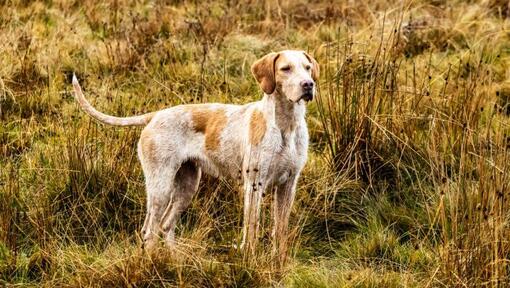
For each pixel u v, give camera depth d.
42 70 10.67
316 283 6.53
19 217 7.50
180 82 10.54
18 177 7.82
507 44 11.88
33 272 6.88
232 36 12.06
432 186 8.06
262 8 13.77
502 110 9.23
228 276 6.49
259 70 6.96
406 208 7.88
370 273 6.60
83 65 11.13
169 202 7.64
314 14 13.44
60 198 7.87
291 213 7.82
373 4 13.71
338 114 8.47
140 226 7.54
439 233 7.32
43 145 8.67
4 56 10.65
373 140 8.42
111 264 6.44
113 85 10.36
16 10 12.82
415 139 8.57
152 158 7.40
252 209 6.80
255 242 6.71
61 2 13.43
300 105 6.90
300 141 7.00
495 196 6.40
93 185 7.94
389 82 9.67
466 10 13.28
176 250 6.66
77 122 9.02
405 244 7.40
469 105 8.77
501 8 13.38
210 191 7.97
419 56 11.39
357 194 8.09
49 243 7.09
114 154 8.19
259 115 6.99
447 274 6.33
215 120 7.38
